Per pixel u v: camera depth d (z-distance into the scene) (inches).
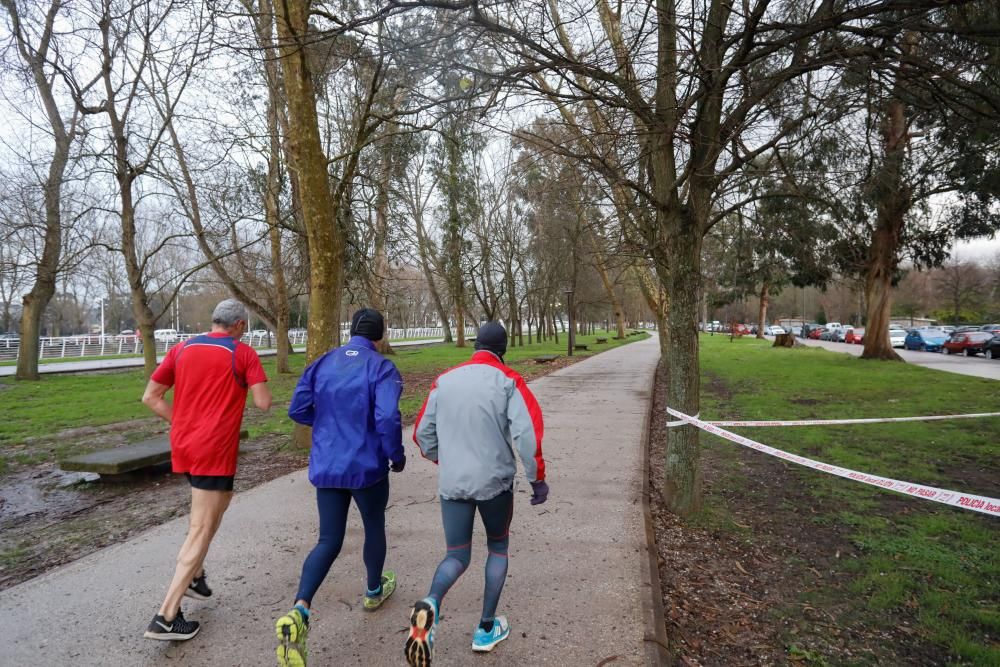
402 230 648.4
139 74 558.6
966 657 125.6
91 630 126.4
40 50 522.6
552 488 235.0
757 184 280.5
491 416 115.3
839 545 186.5
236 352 126.5
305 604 109.7
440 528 189.6
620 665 114.0
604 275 1238.3
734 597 153.0
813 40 187.8
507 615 133.4
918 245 800.9
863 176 265.0
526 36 185.5
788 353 1128.8
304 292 793.6
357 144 321.7
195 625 122.7
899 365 784.3
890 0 151.3
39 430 410.6
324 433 121.0
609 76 187.8
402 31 189.5
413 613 102.1
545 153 259.8
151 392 126.0
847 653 127.7
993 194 447.5
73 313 2920.8
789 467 281.6
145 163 600.7
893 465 277.0
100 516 223.8
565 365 884.6
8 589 146.8
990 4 189.8
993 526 198.5
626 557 165.5
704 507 219.3
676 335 210.2
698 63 165.0
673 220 203.3
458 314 1518.2
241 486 250.5
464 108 206.2
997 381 596.1
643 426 372.2
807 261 397.1
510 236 1430.9
